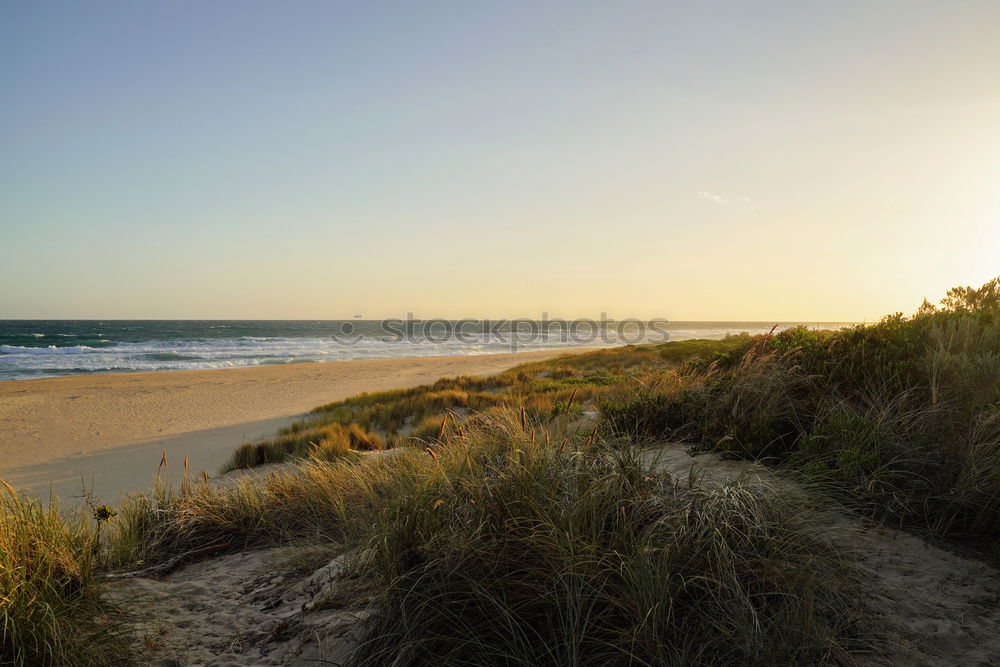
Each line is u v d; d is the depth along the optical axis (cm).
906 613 262
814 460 412
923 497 368
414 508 304
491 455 405
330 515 477
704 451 490
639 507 308
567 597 245
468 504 308
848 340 623
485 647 238
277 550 432
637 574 250
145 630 294
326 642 274
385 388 2555
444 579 264
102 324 13438
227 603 340
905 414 440
